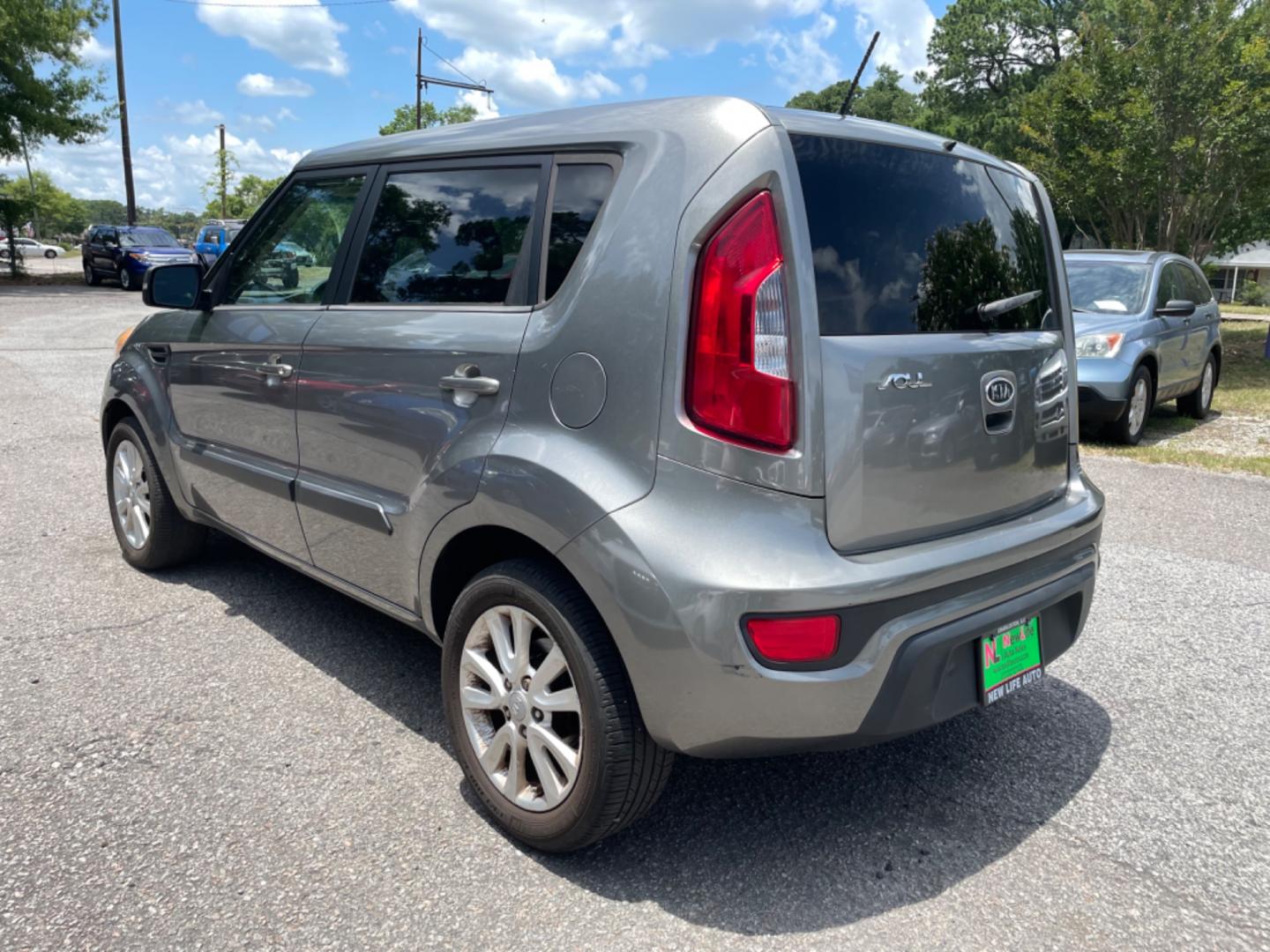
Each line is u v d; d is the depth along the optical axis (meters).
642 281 2.35
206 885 2.45
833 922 2.39
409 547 2.93
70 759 3.03
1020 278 2.87
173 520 4.55
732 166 2.27
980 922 2.40
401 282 3.10
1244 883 2.59
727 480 2.21
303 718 3.35
